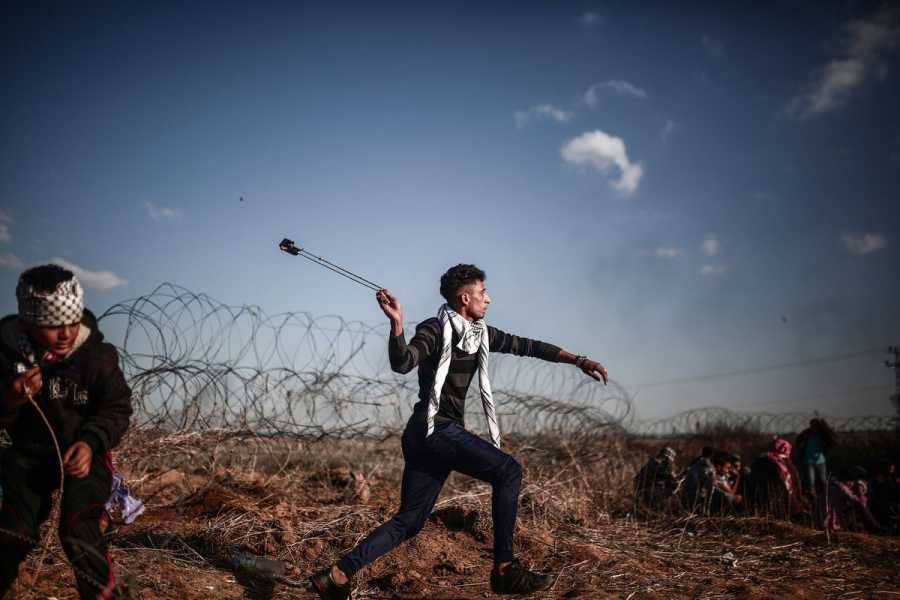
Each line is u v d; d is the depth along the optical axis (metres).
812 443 10.07
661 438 11.18
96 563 2.67
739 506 7.39
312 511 5.38
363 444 7.49
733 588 4.33
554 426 8.52
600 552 5.02
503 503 3.51
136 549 4.27
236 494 5.85
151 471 6.46
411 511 3.53
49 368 2.65
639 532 6.45
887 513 8.00
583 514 6.77
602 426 8.72
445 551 4.83
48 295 2.50
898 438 15.60
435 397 3.46
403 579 4.18
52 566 3.61
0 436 3.25
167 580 3.77
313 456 7.32
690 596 4.14
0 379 2.62
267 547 4.55
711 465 7.71
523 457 8.11
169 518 5.20
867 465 12.69
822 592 4.37
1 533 2.58
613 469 8.81
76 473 2.54
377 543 3.45
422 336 3.43
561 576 4.45
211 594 3.71
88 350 2.72
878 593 4.36
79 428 2.76
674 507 7.43
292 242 3.26
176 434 6.01
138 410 5.81
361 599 3.90
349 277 3.31
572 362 3.97
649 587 4.29
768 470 7.92
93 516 2.73
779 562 5.26
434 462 3.54
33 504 2.71
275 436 6.45
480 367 3.72
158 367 5.67
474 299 3.65
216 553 4.47
